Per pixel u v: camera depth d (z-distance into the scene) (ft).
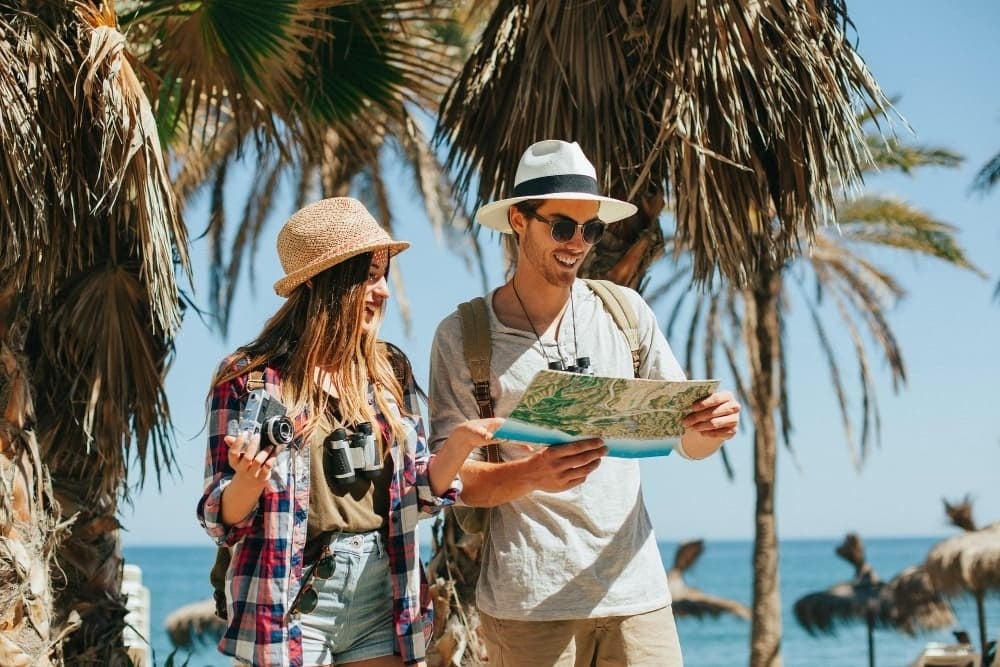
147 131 16.79
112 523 19.04
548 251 11.86
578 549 11.27
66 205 17.22
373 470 9.86
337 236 10.11
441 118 20.30
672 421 10.68
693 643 206.18
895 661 190.29
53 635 17.93
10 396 16.37
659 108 18.17
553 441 10.44
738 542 506.07
